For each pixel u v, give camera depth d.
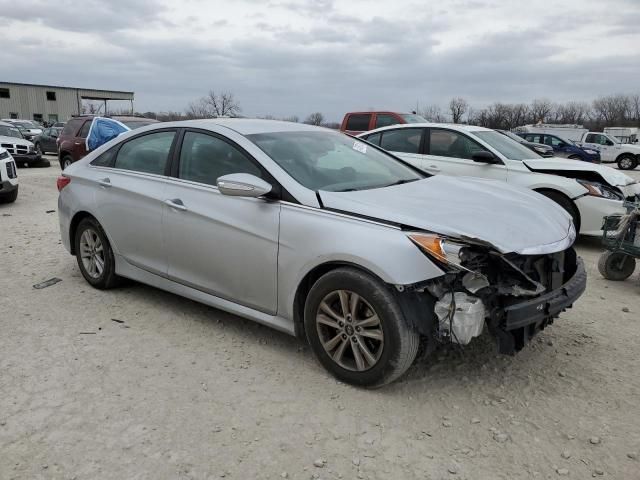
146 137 4.67
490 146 7.79
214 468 2.67
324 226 3.34
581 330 4.34
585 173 7.21
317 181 3.72
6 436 2.89
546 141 25.41
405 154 8.44
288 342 4.03
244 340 4.06
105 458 2.73
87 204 4.89
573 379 3.54
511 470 2.67
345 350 3.43
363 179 3.98
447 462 2.73
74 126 15.58
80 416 3.07
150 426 2.99
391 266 3.03
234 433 2.94
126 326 4.29
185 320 4.43
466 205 3.50
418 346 3.20
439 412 3.14
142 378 3.49
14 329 4.22
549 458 2.76
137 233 4.50
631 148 27.53
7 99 65.88
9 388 3.36
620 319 4.60
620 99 82.56
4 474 2.60
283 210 3.54
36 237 7.35
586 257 6.82
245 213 3.71
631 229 5.46
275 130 4.27
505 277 3.19
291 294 3.54
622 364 3.76
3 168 9.83
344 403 3.23
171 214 4.18
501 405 3.22
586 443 2.88
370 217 3.25
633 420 3.09
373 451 2.80
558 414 3.14
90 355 3.80
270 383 3.45
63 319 4.43
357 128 13.55
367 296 3.16
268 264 3.61
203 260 4.02
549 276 3.50
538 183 7.27
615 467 2.70
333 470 2.66
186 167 4.22
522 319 3.07
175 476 2.61
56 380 3.46
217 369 3.62
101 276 5.00
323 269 3.46
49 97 68.62
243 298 3.86
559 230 3.49
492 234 3.10
